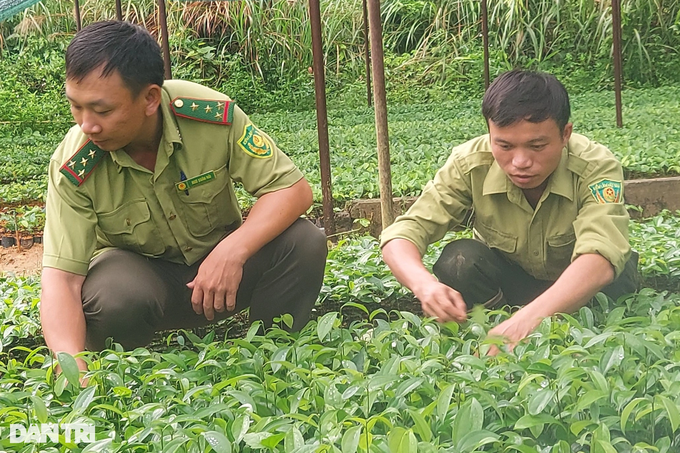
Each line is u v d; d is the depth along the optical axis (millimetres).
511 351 2969
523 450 2141
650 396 2500
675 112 11586
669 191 6945
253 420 2561
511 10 14992
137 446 2363
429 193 3676
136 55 3021
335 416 2365
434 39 15836
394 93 15141
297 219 3604
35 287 5172
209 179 3475
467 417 2250
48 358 3086
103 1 15773
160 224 3502
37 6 15781
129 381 2969
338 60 15422
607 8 14930
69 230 3332
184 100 3414
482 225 3779
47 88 15180
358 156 9906
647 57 14766
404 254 3447
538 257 3701
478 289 3830
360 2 15820
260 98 15203
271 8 15789
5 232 7848
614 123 10852
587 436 2336
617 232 3346
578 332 2885
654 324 3029
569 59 15250
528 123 3133
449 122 12281
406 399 2590
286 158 3576
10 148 12312
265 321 3678
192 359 3135
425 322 3236
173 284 3650
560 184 3514
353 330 3387
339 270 4875
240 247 3379
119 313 3342
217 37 15867
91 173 3367
